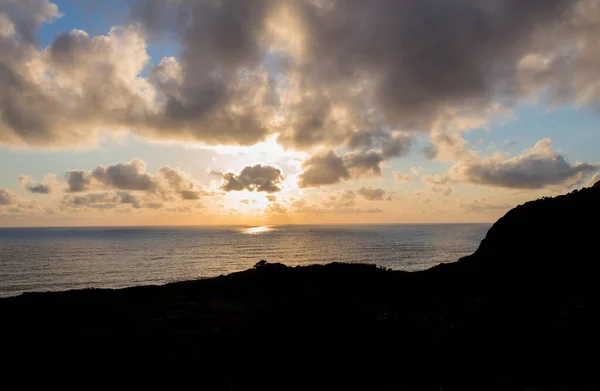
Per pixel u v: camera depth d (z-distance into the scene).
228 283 38.44
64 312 28.16
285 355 16.05
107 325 24.66
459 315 18.48
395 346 15.52
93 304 30.95
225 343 18.52
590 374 10.45
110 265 104.12
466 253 130.88
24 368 17.12
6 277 79.75
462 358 13.28
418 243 187.75
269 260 114.62
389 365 13.95
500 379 11.20
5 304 30.66
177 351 19.00
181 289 36.91
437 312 20.09
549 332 13.70
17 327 24.05
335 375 13.79
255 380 14.27
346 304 24.38
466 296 24.22
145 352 19.03
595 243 25.38
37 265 104.19
